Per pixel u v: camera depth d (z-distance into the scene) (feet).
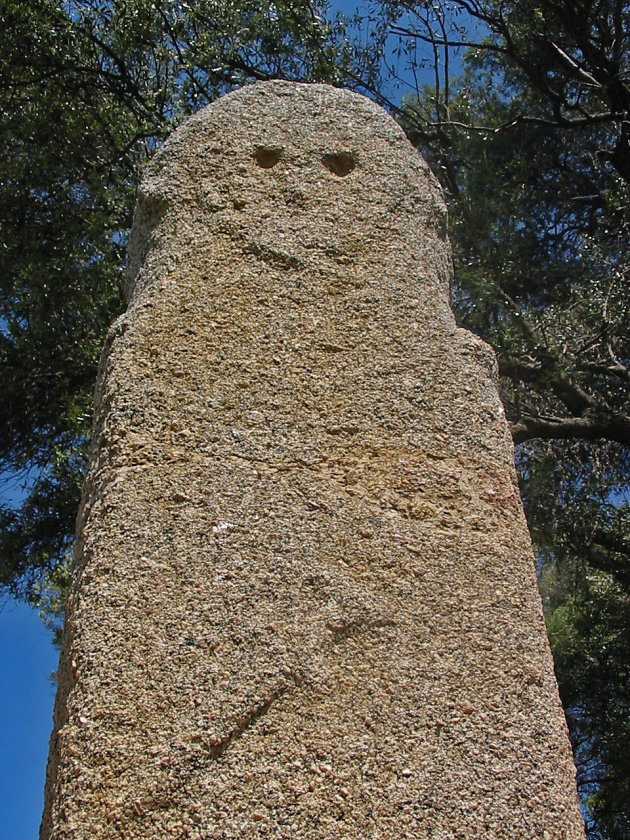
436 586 6.15
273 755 5.28
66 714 5.47
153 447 6.47
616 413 21.18
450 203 23.56
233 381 6.89
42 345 20.90
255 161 8.34
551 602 29.37
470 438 6.98
